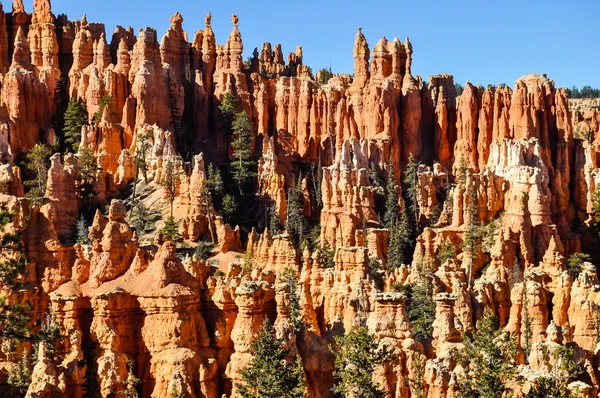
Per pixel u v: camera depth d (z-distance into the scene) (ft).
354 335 286.66
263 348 285.84
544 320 409.90
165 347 318.65
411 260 557.33
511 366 270.67
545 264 515.09
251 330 313.53
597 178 620.08
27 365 319.27
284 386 281.54
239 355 312.29
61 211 524.93
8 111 642.22
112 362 313.32
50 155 626.64
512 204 555.28
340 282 404.98
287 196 627.87
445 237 549.95
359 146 612.29
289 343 300.81
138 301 326.85
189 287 328.29
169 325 319.88
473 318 399.85
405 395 289.12
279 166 648.38
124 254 341.21
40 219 374.22
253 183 637.30
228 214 588.09
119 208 346.33
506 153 605.73
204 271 386.73
